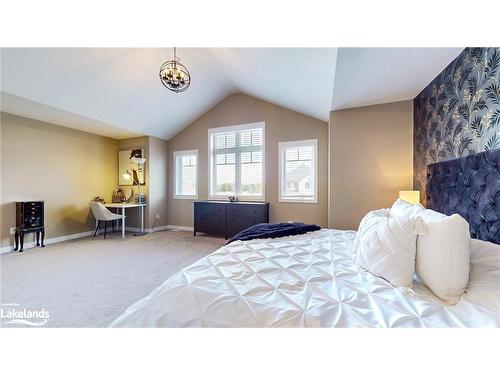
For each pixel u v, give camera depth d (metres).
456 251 1.03
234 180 5.07
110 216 4.63
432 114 2.32
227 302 0.98
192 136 5.43
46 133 4.22
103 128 4.66
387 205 2.94
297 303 0.97
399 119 2.88
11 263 3.14
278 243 1.91
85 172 4.88
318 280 1.19
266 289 1.09
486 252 1.14
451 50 1.76
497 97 1.43
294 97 3.69
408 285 1.12
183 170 5.65
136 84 3.69
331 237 2.13
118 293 2.25
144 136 5.28
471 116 1.69
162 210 5.57
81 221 4.80
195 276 1.20
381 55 1.84
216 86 4.57
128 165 5.45
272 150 4.63
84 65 3.02
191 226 5.48
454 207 1.76
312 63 2.33
